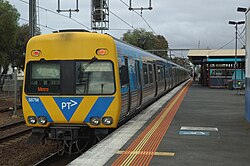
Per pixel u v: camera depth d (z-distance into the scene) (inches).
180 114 585.0
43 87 381.7
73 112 374.3
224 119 530.6
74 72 376.8
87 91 374.9
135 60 513.0
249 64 489.7
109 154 303.0
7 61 1176.8
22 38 1585.9
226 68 1477.6
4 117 756.0
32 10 844.0
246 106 522.6
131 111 483.5
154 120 509.4
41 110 379.6
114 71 374.3
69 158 406.9
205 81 1670.8
